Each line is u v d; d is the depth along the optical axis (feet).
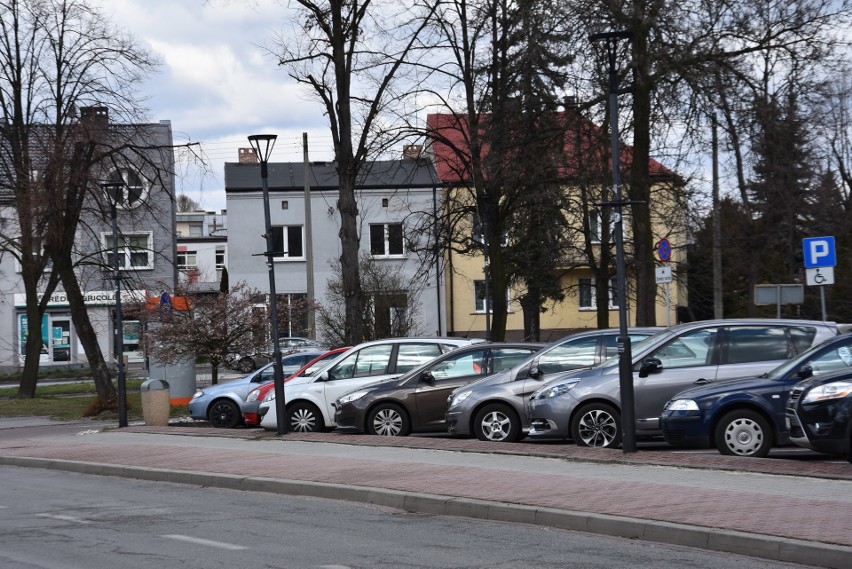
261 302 98.68
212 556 29.89
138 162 103.96
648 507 34.12
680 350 51.39
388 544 31.60
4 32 107.76
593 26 72.49
